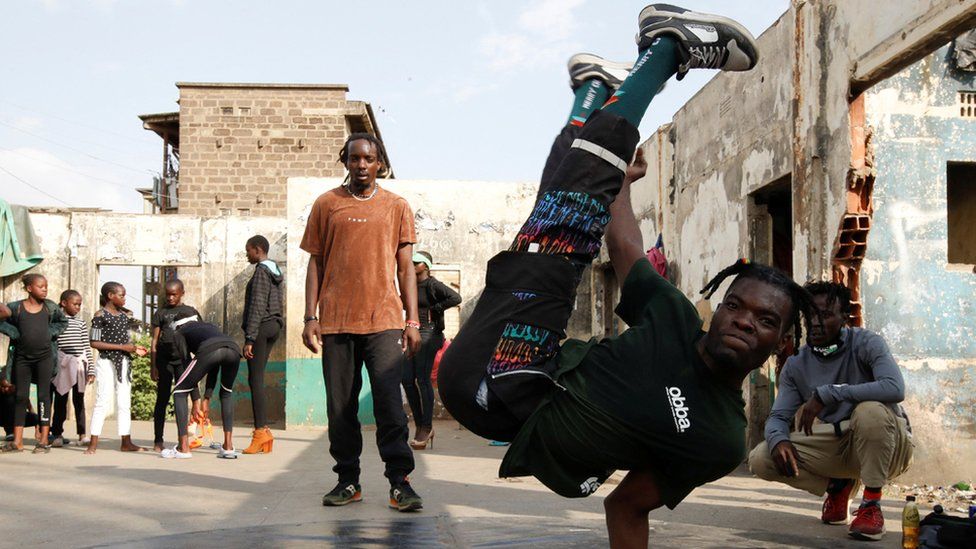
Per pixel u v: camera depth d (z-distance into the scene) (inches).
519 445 84.4
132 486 233.3
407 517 181.3
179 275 658.2
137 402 557.9
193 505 200.5
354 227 197.5
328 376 198.8
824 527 184.5
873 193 263.1
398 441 193.0
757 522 188.7
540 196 88.3
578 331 528.4
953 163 272.2
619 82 98.3
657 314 88.6
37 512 193.3
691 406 83.3
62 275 586.6
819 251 269.0
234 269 598.9
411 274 205.3
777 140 295.6
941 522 159.0
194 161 911.0
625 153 86.9
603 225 86.7
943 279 265.7
